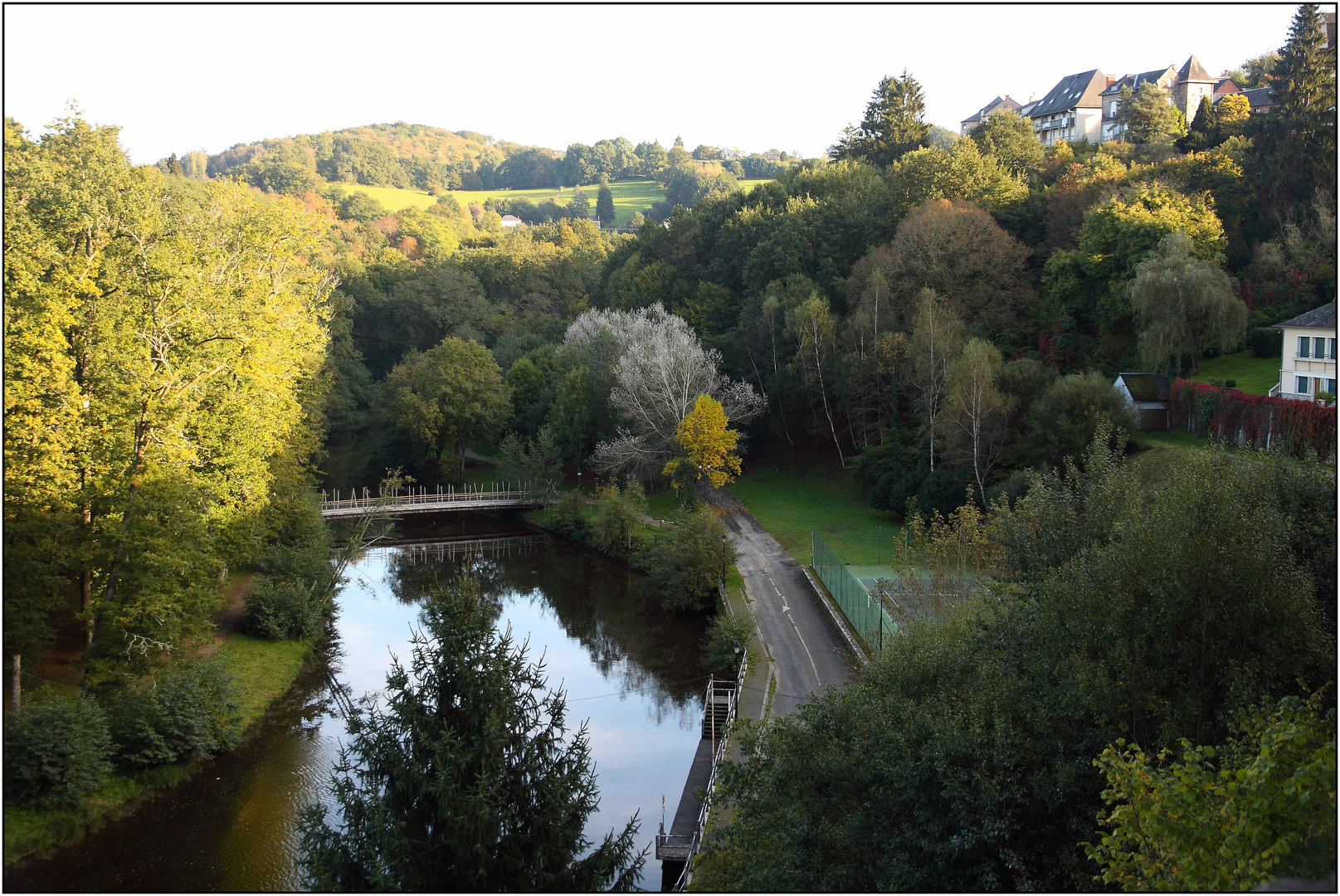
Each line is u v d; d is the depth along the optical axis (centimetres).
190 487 4388
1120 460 3769
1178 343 6575
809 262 9812
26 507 3812
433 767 2370
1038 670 2369
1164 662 2128
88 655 4006
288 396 6259
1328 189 7712
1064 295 7938
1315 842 1441
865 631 4831
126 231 5319
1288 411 5341
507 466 9056
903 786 2038
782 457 9312
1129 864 1653
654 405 8388
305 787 3906
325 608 5975
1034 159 10862
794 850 2127
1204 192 7875
